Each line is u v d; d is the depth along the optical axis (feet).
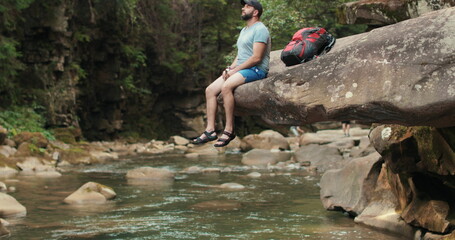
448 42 11.91
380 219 20.75
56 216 23.63
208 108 17.47
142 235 19.99
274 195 30.27
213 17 103.40
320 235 19.74
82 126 82.69
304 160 50.19
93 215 24.04
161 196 30.04
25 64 69.51
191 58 101.35
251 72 16.94
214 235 19.99
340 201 24.45
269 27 57.77
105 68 84.69
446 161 16.34
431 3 18.86
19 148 47.42
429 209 18.02
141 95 94.73
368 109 12.65
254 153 53.06
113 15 81.76
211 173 43.04
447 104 11.55
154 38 95.81
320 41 16.35
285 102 14.37
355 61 13.19
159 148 76.54
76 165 49.67
